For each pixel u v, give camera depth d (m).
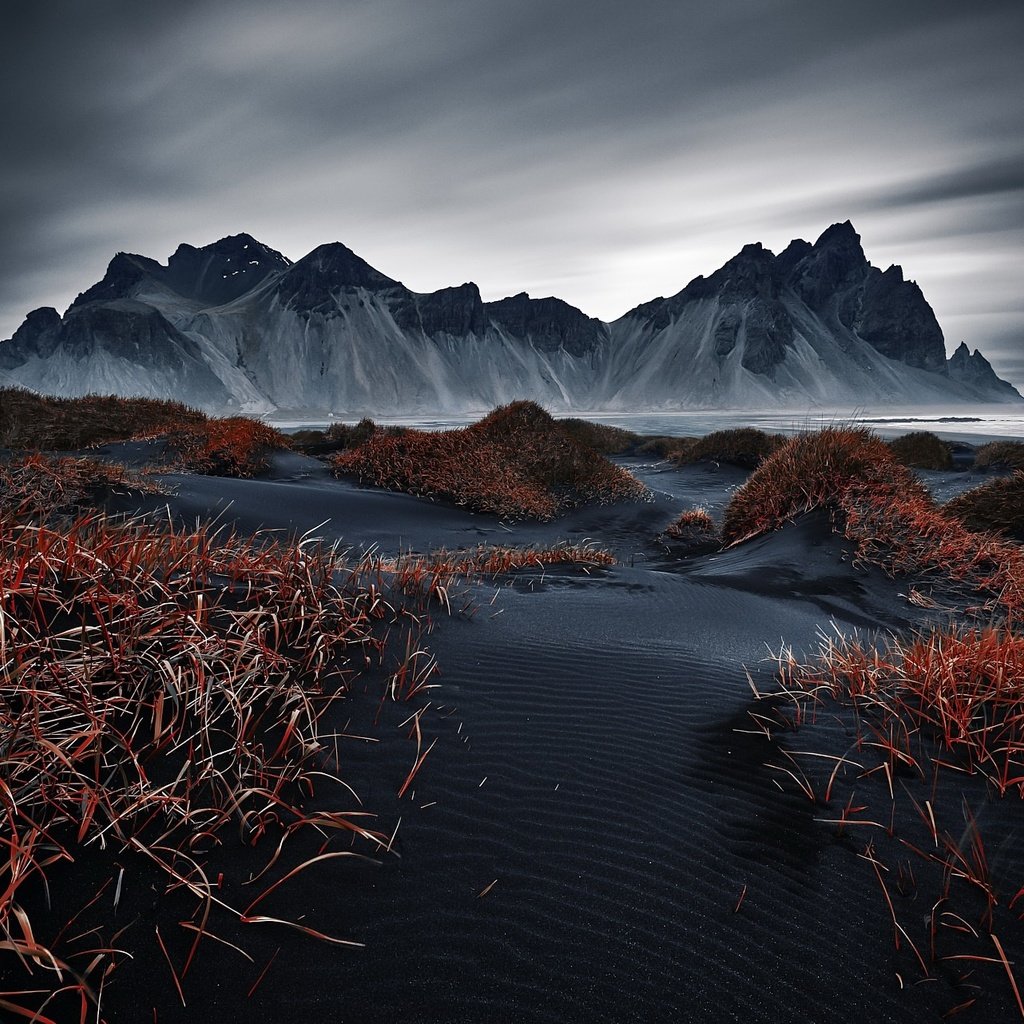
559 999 1.75
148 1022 1.53
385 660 3.45
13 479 8.75
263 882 1.95
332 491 13.94
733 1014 1.77
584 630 4.72
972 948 2.03
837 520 9.27
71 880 1.80
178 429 18.56
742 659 4.53
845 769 3.03
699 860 2.38
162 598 3.06
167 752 2.28
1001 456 23.72
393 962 1.80
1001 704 3.36
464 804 2.52
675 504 16.97
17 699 2.18
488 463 16.70
